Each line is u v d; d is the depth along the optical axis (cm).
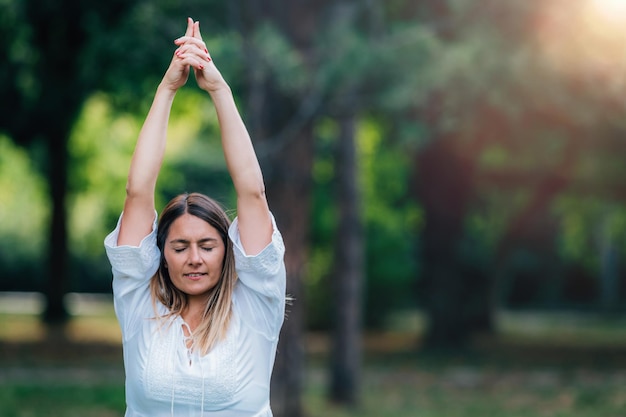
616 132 1574
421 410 1320
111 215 3388
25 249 3772
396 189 2548
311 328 2586
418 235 2784
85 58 1430
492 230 2603
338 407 1328
